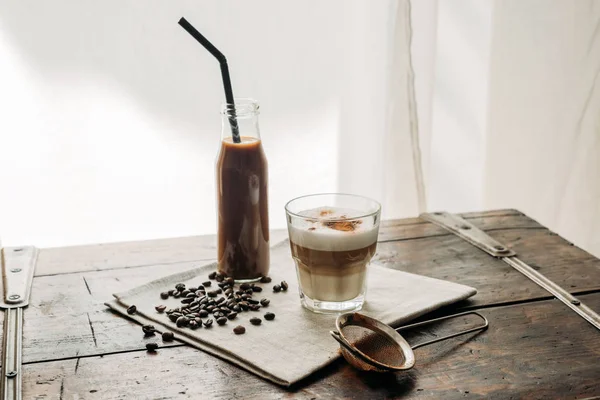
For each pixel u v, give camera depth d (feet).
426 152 5.33
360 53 5.16
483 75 5.48
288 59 5.06
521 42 5.46
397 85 5.14
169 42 4.86
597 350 2.89
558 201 5.84
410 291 3.24
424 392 2.65
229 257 3.35
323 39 5.08
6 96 4.72
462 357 2.84
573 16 5.47
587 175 5.79
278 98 5.12
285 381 2.67
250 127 3.30
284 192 5.32
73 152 4.91
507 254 3.63
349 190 5.41
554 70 5.55
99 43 4.76
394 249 3.70
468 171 5.65
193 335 2.92
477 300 3.23
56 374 2.72
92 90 4.83
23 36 4.65
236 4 4.89
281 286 3.29
